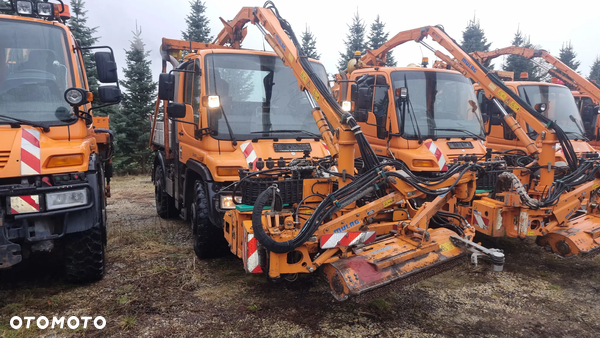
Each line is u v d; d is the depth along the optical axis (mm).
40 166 3371
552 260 5023
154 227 6438
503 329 3301
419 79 6293
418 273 3299
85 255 3920
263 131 4684
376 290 3113
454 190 4031
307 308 3621
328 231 3340
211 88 4688
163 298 3783
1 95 3676
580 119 7789
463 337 3168
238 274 4379
